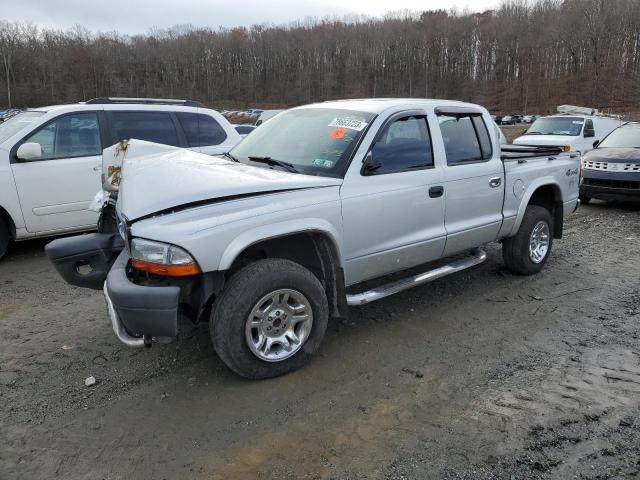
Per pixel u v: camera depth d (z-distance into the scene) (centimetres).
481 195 495
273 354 359
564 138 1412
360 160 399
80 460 287
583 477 273
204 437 304
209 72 10362
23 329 449
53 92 8631
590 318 471
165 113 739
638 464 282
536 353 404
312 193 369
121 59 9812
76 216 673
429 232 451
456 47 9850
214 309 335
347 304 399
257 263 346
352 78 10119
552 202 621
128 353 404
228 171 376
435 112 468
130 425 316
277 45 10369
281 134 452
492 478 272
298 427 313
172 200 332
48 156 652
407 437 304
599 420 318
